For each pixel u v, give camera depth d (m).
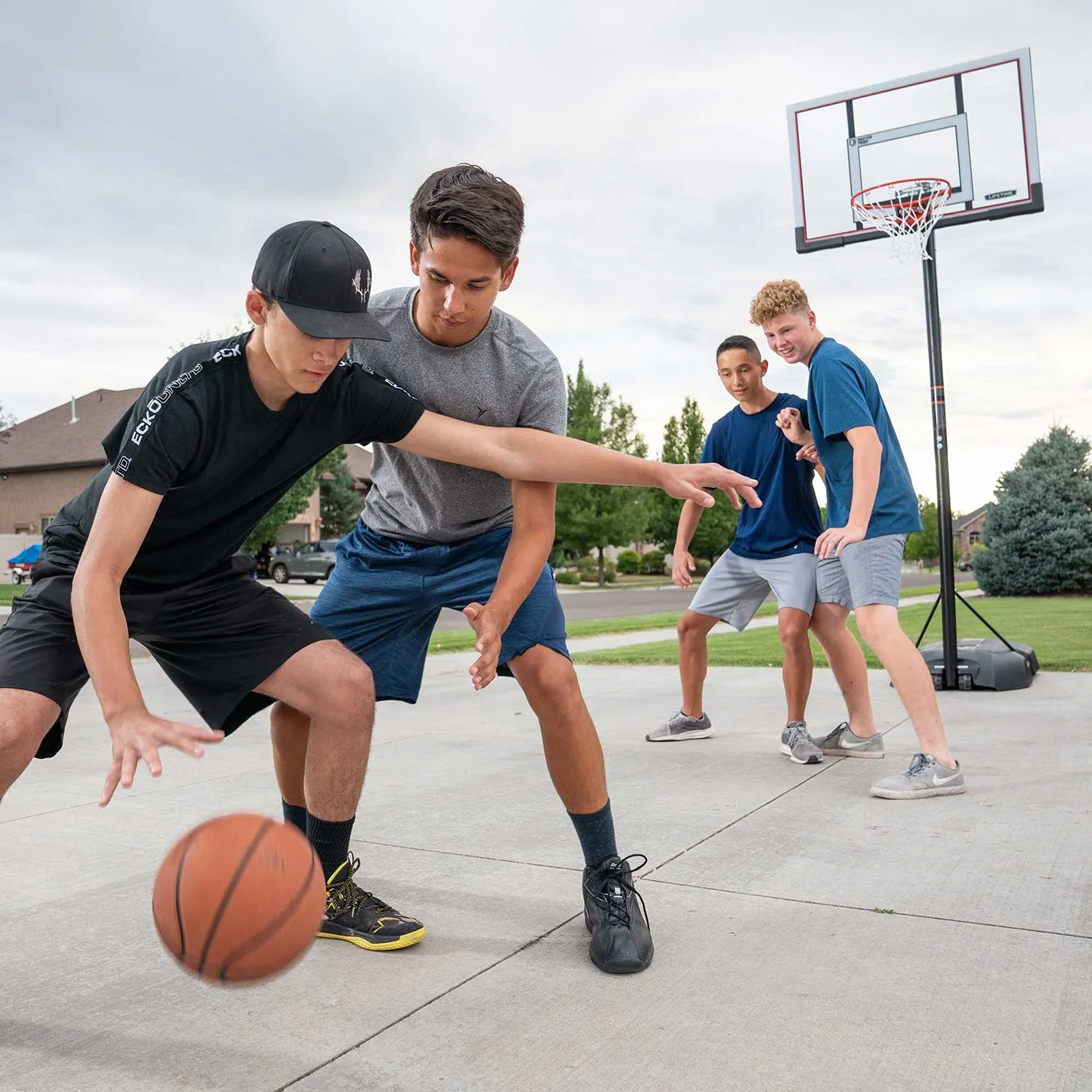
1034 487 26.64
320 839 2.24
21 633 1.85
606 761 4.41
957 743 4.62
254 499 2.08
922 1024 1.76
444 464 2.45
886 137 7.55
